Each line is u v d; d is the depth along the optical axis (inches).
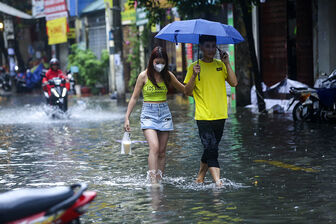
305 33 1204.5
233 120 1002.1
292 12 1241.4
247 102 1298.0
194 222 378.3
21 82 2485.2
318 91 908.0
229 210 404.5
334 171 534.9
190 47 1507.1
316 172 531.8
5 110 1435.8
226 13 1277.1
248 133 821.2
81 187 276.2
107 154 679.1
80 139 826.2
